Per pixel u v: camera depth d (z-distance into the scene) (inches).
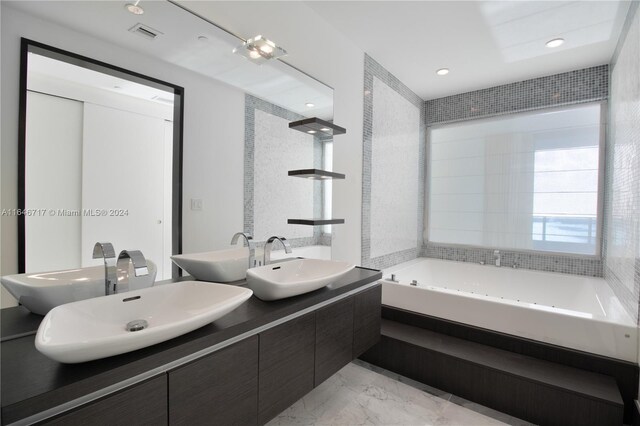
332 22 97.2
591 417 64.1
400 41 106.7
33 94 47.4
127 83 58.5
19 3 45.8
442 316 95.2
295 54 88.8
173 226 66.8
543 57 114.6
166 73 64.2
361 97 114.7
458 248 155.4
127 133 58.8
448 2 85.0
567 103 126.9
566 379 70.4
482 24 94.7
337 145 105.3
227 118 75.8
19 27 45.8
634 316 75.3
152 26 61.4
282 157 89.1
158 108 63.4
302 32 90.0
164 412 37.5
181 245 68.4
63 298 50.2
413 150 154.0
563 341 77.6
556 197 132.3
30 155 47.4
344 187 109.4
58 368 33.8
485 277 142.0
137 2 59.2
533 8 85.9
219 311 41.8
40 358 36.3
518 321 83.2
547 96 131.1
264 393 50.8
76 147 52.2
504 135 143.8
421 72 129.9
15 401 27.6
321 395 79.7
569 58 115.0
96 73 54.3
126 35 58.0
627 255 85.8
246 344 47.4
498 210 145.6
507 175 143.3
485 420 71.1
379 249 129.3
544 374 72.4
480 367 76.6
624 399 70.4
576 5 84.0
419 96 157.5
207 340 42.4
